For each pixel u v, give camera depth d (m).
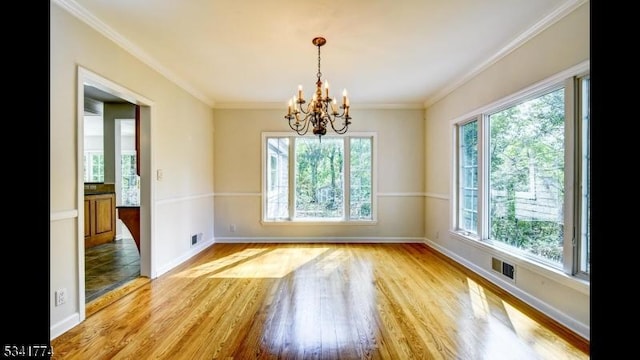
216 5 2.27
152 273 3.42
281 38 2.80
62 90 2.23
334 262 4.08
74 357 1.92
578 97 2.25
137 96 3.11
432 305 2.70
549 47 2.46
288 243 5.23
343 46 2.98
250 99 5.03
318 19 2.47
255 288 3.12
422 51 3.10
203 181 4.84
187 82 4.11
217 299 2.84
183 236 4.16
